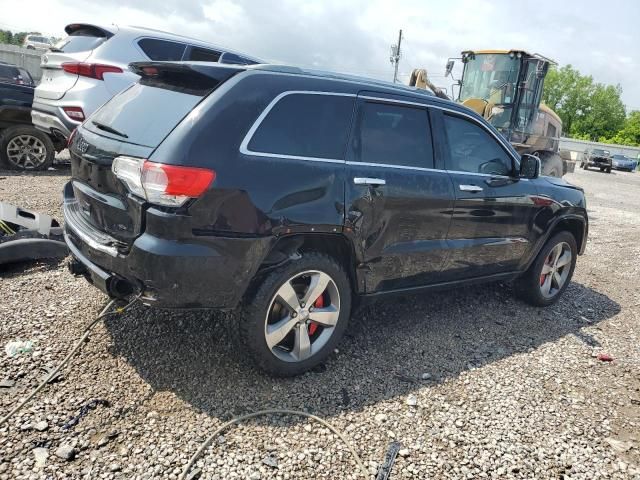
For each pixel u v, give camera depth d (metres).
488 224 4.23
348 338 3.93
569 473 2.72
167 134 2.80
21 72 14.17
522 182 4.53
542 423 3.13
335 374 3.41
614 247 8.38
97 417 2.70
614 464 2.83
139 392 2.94
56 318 3.61
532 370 3.78
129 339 3.45
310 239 3.23
